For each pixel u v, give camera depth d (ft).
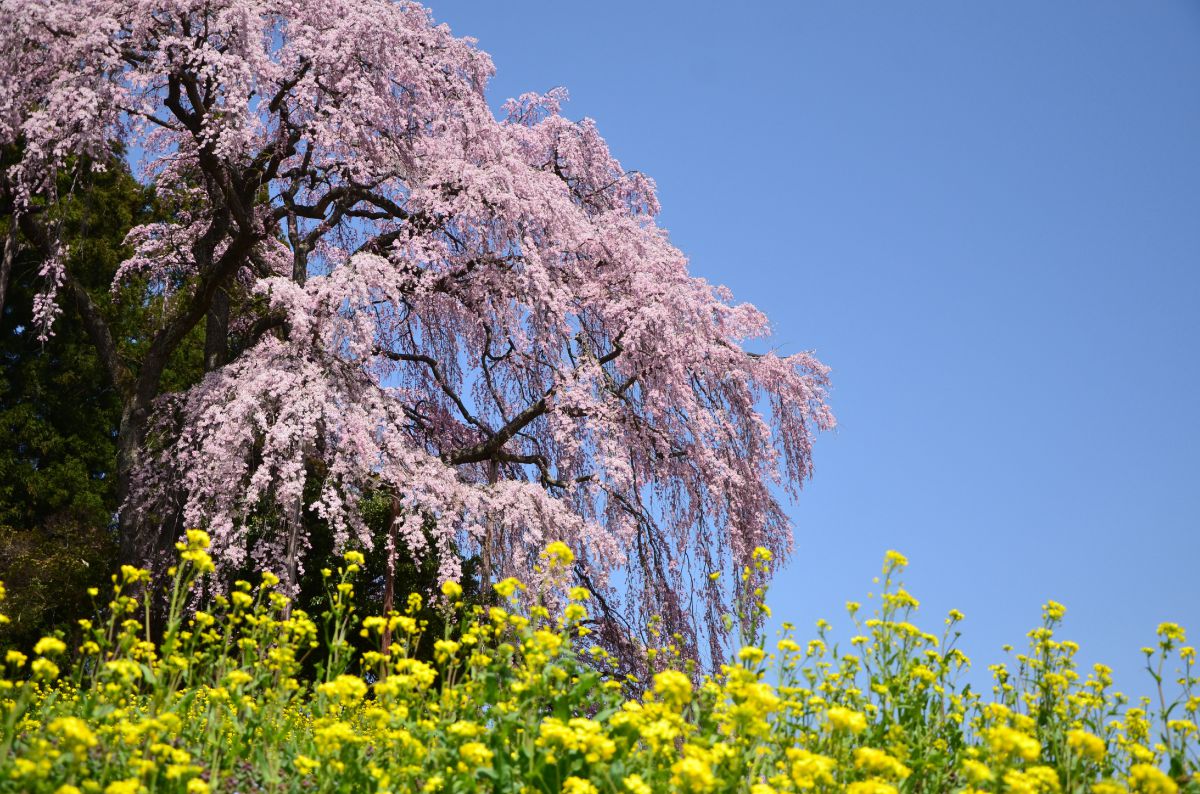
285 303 36.24
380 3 42.96
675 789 9.90
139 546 37.55
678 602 41.78
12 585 42.80
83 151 36.19
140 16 36.14
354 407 36.24
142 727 10.84
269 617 14.65
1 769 9.43
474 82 49.06
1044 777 10.34
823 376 47.70
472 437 49.78
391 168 41.93
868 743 12.77
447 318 46.91
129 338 61.46
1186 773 12.18
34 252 53.83
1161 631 13.21
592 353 44.96
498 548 38.19
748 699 10.52
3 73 36.91
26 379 57.06
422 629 14.75
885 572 13.99
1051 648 14.65
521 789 11.22
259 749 12.84
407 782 11.53
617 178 51.67
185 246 48.03
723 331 46.19
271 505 36.60
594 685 12.66
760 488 44.24
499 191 40.75
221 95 35.91
